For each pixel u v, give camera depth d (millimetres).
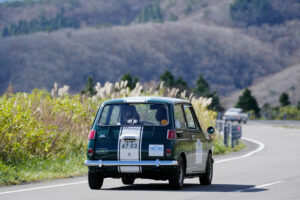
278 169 43969
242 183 34594
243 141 86062
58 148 45094
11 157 40062
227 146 70062
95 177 30844
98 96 55656
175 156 29828
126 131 30109
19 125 41188
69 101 52031
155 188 31844
